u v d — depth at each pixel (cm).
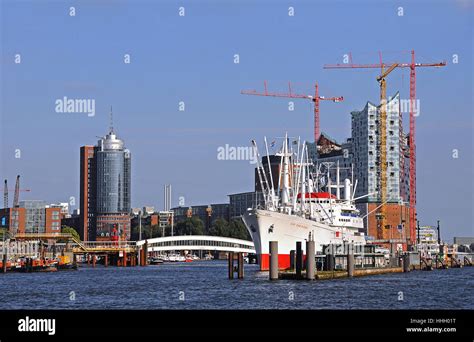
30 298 14425
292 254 18900
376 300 13175
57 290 16375
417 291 15338
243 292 14700
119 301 13662
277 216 19700
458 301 13350
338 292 14475
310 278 16838
